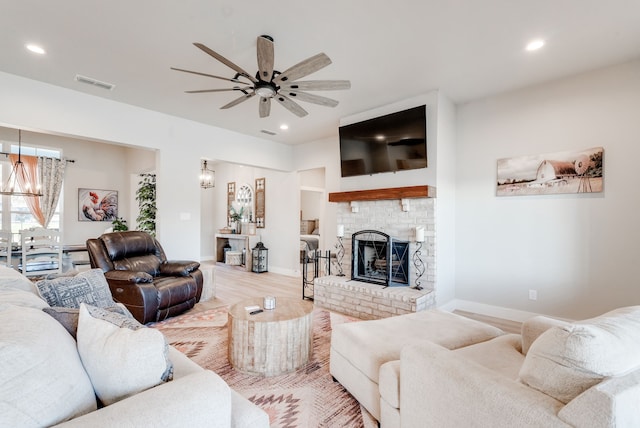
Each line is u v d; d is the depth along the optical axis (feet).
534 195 11.34
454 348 6.13
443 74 10.51
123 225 21.84
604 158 10.04
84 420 2.56
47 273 15.80
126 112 13.04
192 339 9.58
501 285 12.10
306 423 5.78
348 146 14.26
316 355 8.60
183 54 9.26
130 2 7.01
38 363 2.66
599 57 9.41
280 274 21.18
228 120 15.24
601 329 3.22
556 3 7.00
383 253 13.12
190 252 15.03
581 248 10.43
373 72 10.36
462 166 13.10
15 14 7.40
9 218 19.02
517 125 11.73
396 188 12.16
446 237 12.48
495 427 3.40
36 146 20.06
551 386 3.25
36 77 10.67
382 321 7.32
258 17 7.54
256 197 23.90
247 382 7.16
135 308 10.41
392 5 7.09
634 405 2.77
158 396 2.93
